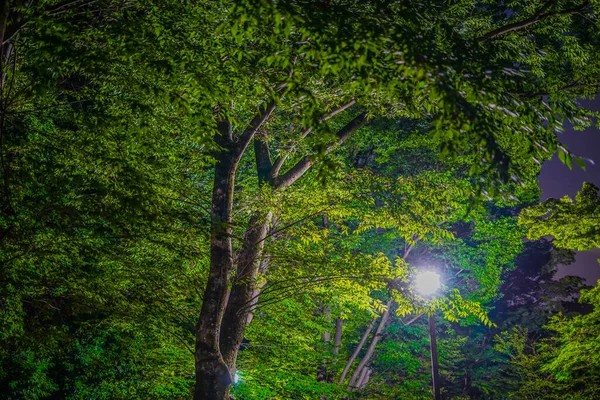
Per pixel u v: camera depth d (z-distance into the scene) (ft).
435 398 62.85
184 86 23.88
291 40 20.34
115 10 26.07
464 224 95.30
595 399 77.66
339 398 60.29
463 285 87.30
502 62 19.75
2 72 24.12
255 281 38.75
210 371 32.73
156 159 35.94
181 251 32.04
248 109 34.30
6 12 19.95
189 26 23.22
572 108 21.54
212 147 22.75
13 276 34.99
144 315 40.19
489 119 18.03
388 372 92.53
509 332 143.13
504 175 16.30
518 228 77.30
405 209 40.98
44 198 29.81
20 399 48.67
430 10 22.24
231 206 35.83
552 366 71.67
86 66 19.89
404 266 42.73
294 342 52.21
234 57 24.47
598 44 41.98
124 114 27.61
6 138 30.71
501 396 119.34
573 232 61.11
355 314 75.31
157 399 48.88
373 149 74.49
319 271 40.50
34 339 39.73
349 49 17.39
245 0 17.31
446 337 109.60
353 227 77.36
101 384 50.60
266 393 45.91
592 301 68.80
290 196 39.19
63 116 32.17
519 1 42.50
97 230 29.09
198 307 45.65
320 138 18.45
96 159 28.37
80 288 37.52
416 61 17.38
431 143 65.41
